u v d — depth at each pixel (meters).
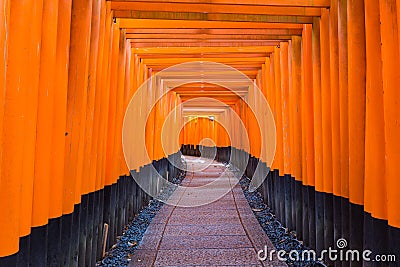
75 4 3.08
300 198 5.26
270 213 7.14
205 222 6.29
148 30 5.20
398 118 2.46
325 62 4.18
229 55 7.07
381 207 2.71
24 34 1.98
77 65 3.07
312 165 4.78
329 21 4.04
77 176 3.10
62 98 2.68
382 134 2.75
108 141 4.62
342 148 3.59
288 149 5.90
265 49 6.75
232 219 6.55
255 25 5.00
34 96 2.14
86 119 3.41
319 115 4.43
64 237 2.89
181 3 3.96
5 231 1.89
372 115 2.80
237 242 5.04
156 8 4.25
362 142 3.21
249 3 3.91
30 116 2.10
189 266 4.07
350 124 3.30
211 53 6.72
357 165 3.23
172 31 5.20
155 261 4.23
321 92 4.28
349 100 3.32
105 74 4.07
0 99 1.77
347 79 3.57
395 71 2.48
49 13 2.40
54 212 2.63
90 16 3.18
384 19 2.55
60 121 2.66
